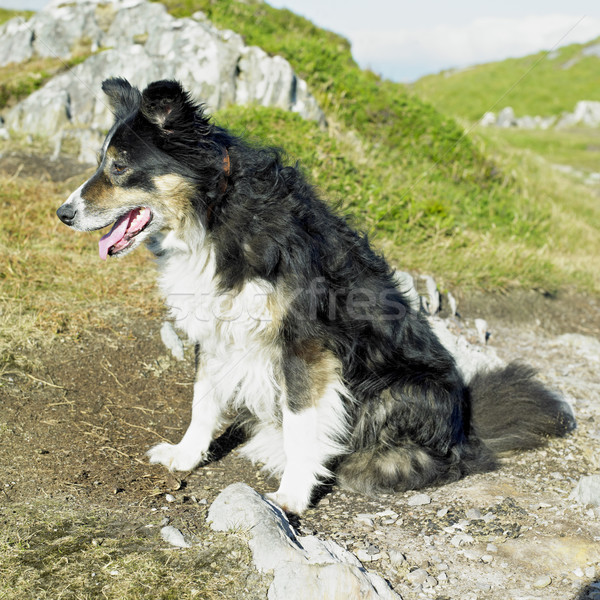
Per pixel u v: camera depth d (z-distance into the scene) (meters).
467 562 2.75
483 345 5.91
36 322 4.41
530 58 44.06
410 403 3.45
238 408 3.92
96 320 4.66
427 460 3.51
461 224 8.37
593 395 5.10
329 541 2.80
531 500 3.32
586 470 3.75
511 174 11.61
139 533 2.79
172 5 11.33
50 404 3.80
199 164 3.18
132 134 3.21
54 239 5.83
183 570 2.51
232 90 8.95
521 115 32.69
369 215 7.32
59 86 9.21
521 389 4.06
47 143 8.34
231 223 3.17
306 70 10.41
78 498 3.05
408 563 2.73
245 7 12.86
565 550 2.82
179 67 8.99
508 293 7.20
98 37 10.69
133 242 3.30
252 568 2.54
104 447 3.58
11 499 2.95
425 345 3.71
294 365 3.22
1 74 10.06
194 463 3.56
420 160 10.20
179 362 4.56
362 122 10.40
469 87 37.25
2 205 6.20
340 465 3.58
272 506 2.94
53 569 2.48
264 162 3.33
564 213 11.38
